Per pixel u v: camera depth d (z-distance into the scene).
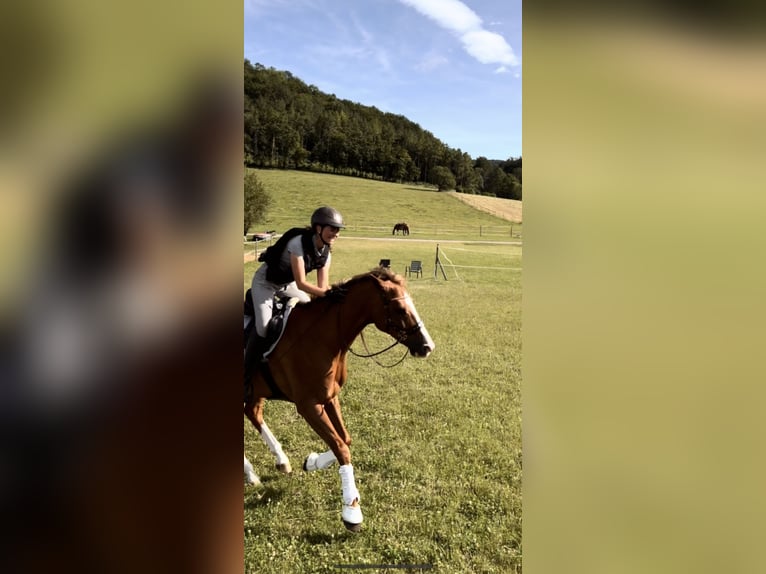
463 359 4.39
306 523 2.23
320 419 2.22
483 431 3.03
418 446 2.85
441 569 1.97
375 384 3.82
